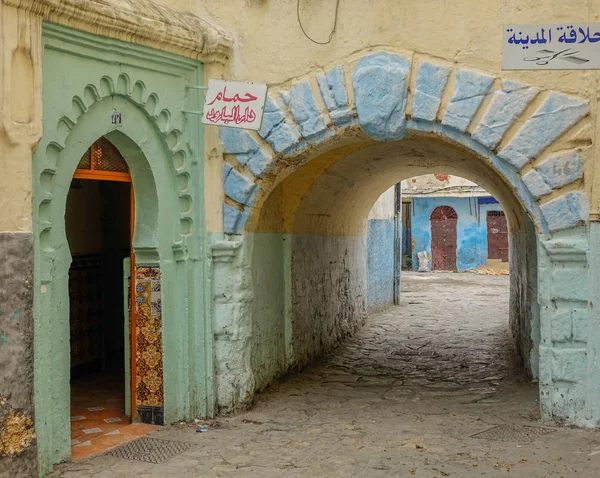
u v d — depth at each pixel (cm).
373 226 1559
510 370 966
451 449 614
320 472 564
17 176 515
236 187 712
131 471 568
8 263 509
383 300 1667
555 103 627
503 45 627
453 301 1861
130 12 609
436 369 990
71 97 571
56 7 538
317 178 922
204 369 714
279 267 905
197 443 639
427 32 661
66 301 579
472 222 2972
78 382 879
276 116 700
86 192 920
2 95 502
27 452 526
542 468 555
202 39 690
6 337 510
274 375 882
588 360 635
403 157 1055
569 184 630
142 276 692
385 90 667
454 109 652
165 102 670
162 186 677
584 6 622
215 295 720
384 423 706
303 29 696
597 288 629
